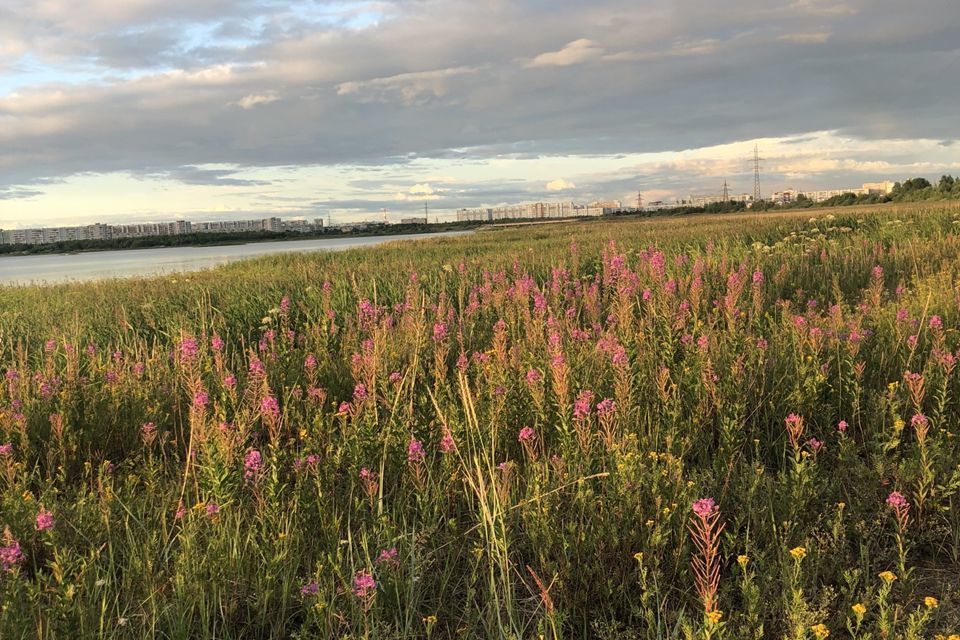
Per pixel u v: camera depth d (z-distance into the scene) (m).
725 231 16.64
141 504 2.99
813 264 9.52
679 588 2.40
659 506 2.54
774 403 3.88
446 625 2.35
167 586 2.38
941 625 2.17
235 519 2.73
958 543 2.59
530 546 2.72
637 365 4.27
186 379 4.52
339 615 2.14
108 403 4.24
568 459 3.02
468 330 6.11
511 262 11.38
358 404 3.71
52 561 2.53
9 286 17.41
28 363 6.35
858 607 1.95
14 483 3.09
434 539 2.74
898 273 8.32
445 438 3.15
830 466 3.33
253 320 7.89
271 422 3.46
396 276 10.52
